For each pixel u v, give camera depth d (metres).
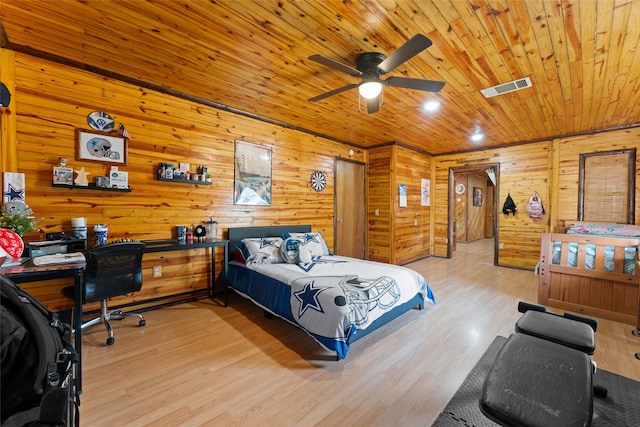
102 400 1.66
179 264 3.29
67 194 2.55
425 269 5.12
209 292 3.54
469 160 5.84
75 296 1.66
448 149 5.88
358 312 2.20
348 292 2.28
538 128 4.34
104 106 2.72
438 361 2.11
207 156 3.43
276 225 4.16
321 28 2.00
